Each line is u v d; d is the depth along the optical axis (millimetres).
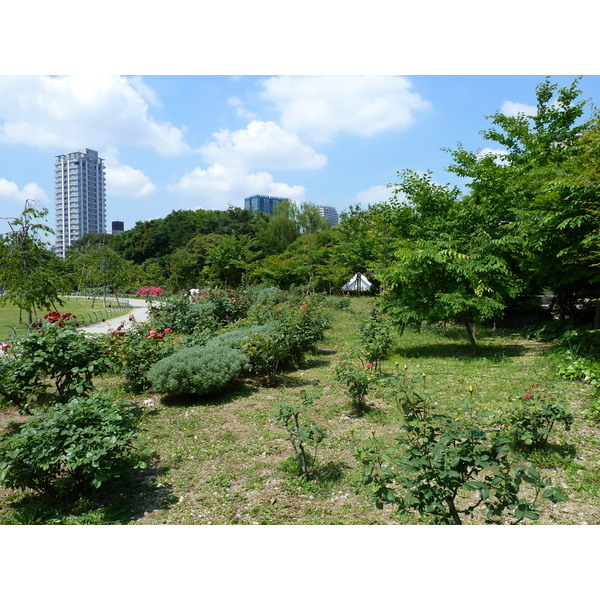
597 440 4520
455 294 8688
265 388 6906
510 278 8914
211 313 12617
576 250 8180
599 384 5945
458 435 2436
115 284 29328
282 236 48219
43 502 3588
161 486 3811
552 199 8758
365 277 30625
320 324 9945
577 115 14211
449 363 8156
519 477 2207
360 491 3631
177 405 6098
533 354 8844
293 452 4461
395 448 4328
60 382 5625
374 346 7617
